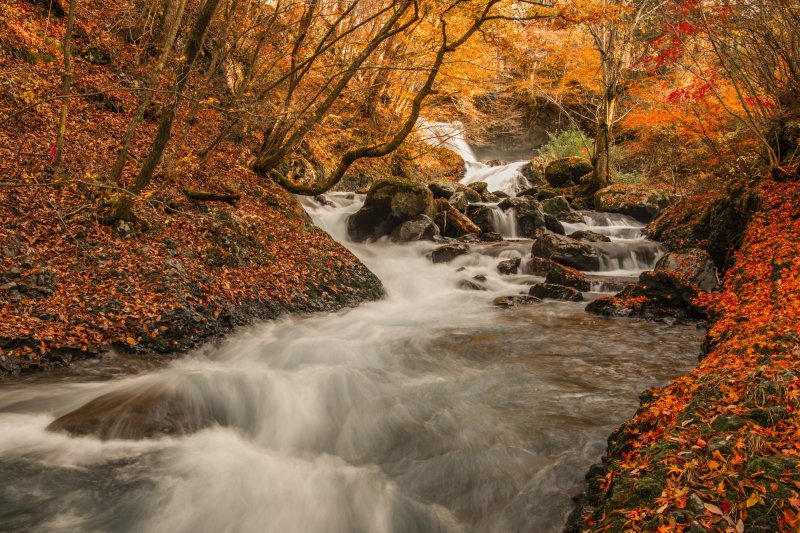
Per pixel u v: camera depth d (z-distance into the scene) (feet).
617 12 43.39
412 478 15.24
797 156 39.34
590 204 74.74
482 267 46.26
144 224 29.45
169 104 27.40
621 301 33.24
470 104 76.59
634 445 13.21
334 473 15.48
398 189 51.98
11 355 20.12
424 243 50.98
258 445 17.29
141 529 12.61
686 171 80.94
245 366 23.40
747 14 40.42
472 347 26.50
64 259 25.41
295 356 24.48
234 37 43.11
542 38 77.41
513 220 61.46
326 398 20.10
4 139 30.73
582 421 17.71
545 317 32.73
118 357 21.97
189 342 24.16
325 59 59.00
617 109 97.40
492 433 17.17
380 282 38.86
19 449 15.37
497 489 14.34
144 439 16.21
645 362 23.97
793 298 21.44
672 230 50.21
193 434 17.13
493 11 50.26
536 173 95.30
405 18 54.34
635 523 9.46
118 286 25.14
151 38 48.03
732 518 8.93
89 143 34.81
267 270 32.14
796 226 30.89
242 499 13.91
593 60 79.77
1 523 12.44
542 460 15.44
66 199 28.89
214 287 27.94
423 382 21.90
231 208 36.35
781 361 14.08
